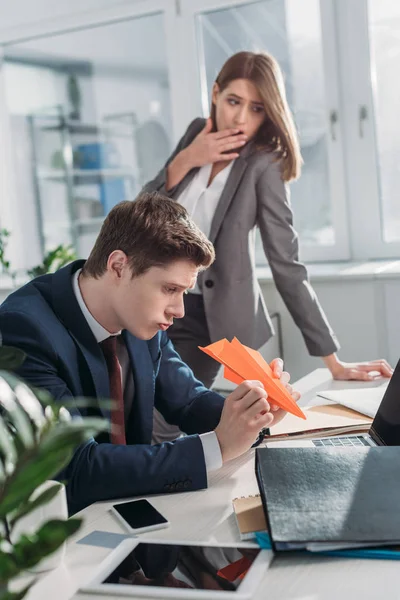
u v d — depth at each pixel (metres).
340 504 0.95
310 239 3.12
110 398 1.38
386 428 1.29
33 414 0.60
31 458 0.54
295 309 2.26
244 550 0.93
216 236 2.37
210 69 3.18
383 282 2.71
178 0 3.15
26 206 3.70
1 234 2.89
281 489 0.99
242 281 2.37
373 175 2.98
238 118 2.36
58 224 3.64
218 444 1.22
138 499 1.16
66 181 3.58
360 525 0.90
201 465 1.19
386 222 3.02
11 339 1.28
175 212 1.31
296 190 3.10
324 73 2.97
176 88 3.24
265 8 3.03
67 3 3.38
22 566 0.51
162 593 0.83
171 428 2.13
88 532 1.04
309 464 1.05
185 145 2.55
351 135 2.99
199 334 2.45
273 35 3.04
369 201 3.01
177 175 2.43
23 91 3.61
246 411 1.22
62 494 0.93
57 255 2.86
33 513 0.90
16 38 3.54
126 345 1.47
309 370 2.87
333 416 1.48
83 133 3.50
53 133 3.57
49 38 3.49
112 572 0.89
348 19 2.91
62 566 0.93
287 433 1.38
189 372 1.62
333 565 0.87
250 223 2.37
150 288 1.29
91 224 3.56
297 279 2.28
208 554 0.92
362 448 1.10
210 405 1.51
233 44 3.12
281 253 2.31
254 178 2.34
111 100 3.40
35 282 1.42
